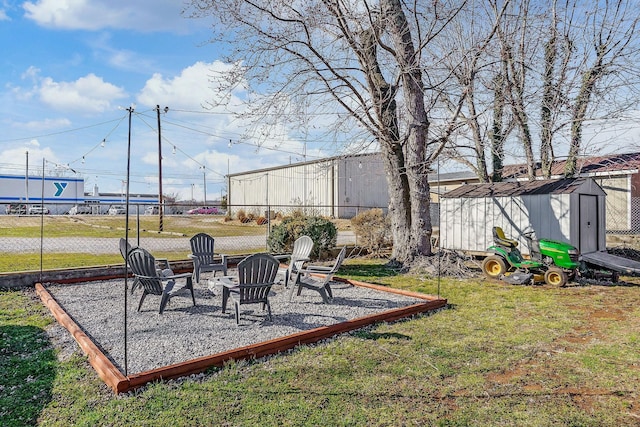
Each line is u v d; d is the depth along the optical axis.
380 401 2.91
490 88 8.02
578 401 2.95
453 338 4.37
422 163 8.92
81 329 4.42
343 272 8.85
